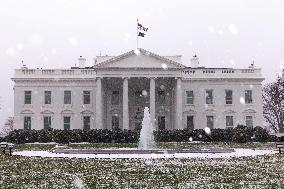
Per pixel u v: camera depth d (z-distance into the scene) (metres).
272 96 96.12
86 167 21.78
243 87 70.12
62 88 69.12
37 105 68.88
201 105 69.62
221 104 69.81
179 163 23.73
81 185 15.15
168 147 41.22
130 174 18.58
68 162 24.72
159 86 69.38
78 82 69.19
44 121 68.81
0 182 16.19
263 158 27.14
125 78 63.94
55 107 68.94
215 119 69.69
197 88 69.88
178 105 64.38
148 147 41.84
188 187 14.59
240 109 69.81
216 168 21.02
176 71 64.62
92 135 55.41
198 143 51.56
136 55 64.44
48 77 68.81
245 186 14.84
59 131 55.22
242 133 53.03
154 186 14.85
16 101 68.88
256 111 69.81
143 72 64.19
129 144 50.22
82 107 68.94
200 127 69.44
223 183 15.65
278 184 15.30
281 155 29.59
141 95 69.31
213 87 70.06
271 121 99.88
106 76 63.94
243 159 26.41
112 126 68.88
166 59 64.25
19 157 28.75
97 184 15.48
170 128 69.00
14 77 68.69
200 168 21.00
